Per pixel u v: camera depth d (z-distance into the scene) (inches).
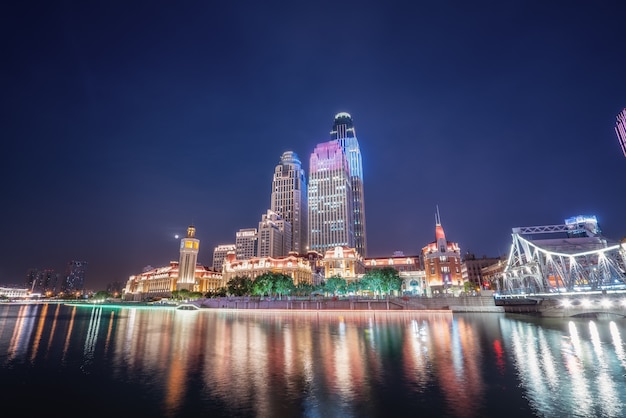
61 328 3112.7
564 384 1189.1
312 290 7288.4
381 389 1143.6
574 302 3929.6
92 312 6225.4
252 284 7249.0
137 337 2440.9
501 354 1718.8
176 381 1256.8
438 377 1290.6
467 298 4968.0
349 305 5339.6
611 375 1299.2
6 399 1067.3
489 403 1007.6
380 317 4215.1
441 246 7263.8
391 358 1635.1
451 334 2493.8
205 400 1048.2
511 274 4884.4
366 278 6259.8
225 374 1349.7
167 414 940.6
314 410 961.5
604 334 2449.6
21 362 1598.2
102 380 1275.8
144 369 1443.2
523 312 4606.3
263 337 2389.3
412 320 3745.1
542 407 970.7
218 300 6747.1
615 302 3511.3
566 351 1790.1
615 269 2578.7
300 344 2058.3
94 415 935.7
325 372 1374.3
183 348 1952.5
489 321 3592.5
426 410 956.0
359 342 2122.3
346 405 999.0
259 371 1395.2
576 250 3922.2
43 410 976.3
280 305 5851.4
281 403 1017.5
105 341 2251.5
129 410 971.3
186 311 6112.2
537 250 3703.3
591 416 904.9
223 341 2206.0
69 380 1280.8
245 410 965.2
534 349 1852.9
